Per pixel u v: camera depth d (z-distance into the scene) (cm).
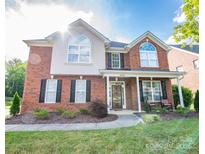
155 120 780
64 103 1138
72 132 551
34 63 1174
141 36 1365
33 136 494
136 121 812
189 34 866
